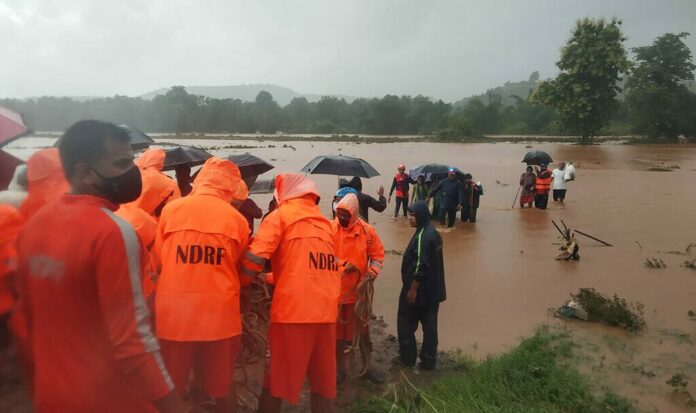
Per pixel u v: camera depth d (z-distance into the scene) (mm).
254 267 3846
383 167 32594
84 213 2121
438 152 48562
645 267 10148
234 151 46688
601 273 9727
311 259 3955
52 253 2053
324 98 112812
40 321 2096
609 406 4793
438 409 4590
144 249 2328
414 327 5633
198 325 3457
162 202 4812
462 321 7219
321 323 3906
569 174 20312
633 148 54562
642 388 5289
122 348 2145
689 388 5289
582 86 56250
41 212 2152
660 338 6629
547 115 93562
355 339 5023
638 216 16203
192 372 4203
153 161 4914
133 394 2270
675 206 18219
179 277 3510
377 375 5250
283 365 3895
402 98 111125
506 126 97438
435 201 15547
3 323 2230
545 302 8031
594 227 14414
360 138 79562
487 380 5148
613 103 57844
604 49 54812
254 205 6281
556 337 6555
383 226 14852
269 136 81562
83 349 2115
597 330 6891
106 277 2092
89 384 2129
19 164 2568
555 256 11078
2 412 2174
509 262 10555
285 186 4219
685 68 63812
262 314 4727
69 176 2250
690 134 65938
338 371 5223
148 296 3721
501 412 4539
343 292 5047
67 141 2211
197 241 3557
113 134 2266
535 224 14992
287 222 4000
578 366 5770
